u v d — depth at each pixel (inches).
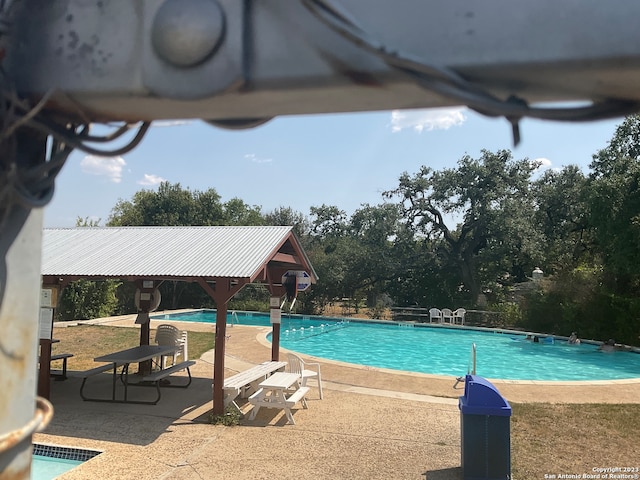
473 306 1195.9
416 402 341.7
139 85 52.9
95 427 274.5
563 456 240.1
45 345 326.3
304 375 339.0
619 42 42.8
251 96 52.2
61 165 60.3
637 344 762.2
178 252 346.6
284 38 50.1
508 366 637.3
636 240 779.4
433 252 1337.4
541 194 1302.9
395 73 47.7
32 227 64.1
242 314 1135.6
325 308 1349.7
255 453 238.4
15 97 53.8
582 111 47.3
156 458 229.0
